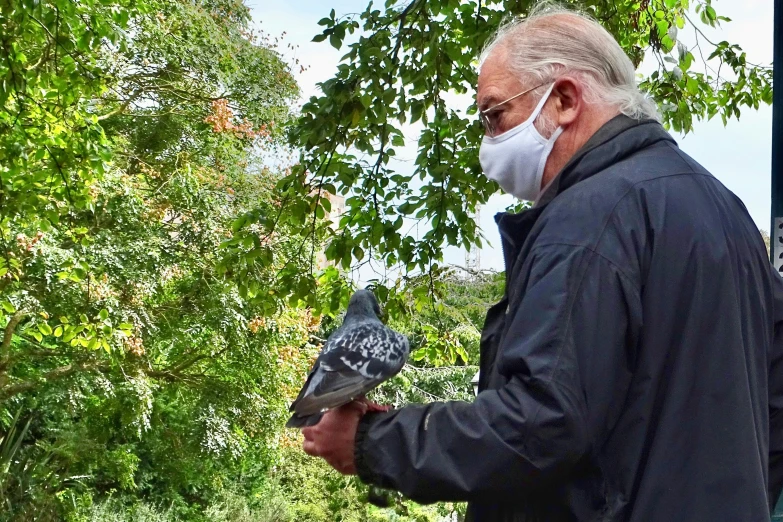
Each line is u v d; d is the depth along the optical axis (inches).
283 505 732.0
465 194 281.6
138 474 754.2
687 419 72.0
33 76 309.9
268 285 324.5
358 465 79.4
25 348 663.8
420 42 264.5
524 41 89.9
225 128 681.6
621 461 73.1
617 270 72.4
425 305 308.0
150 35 629.6
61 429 676.1
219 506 759.7
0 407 646.5
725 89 310.7
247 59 708.0
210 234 611.8
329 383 90.3
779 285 87.4
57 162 316.5
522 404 70.2
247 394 662.5
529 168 90.7
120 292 559.5
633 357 73.4
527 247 80.4
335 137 260.1
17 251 466.3
